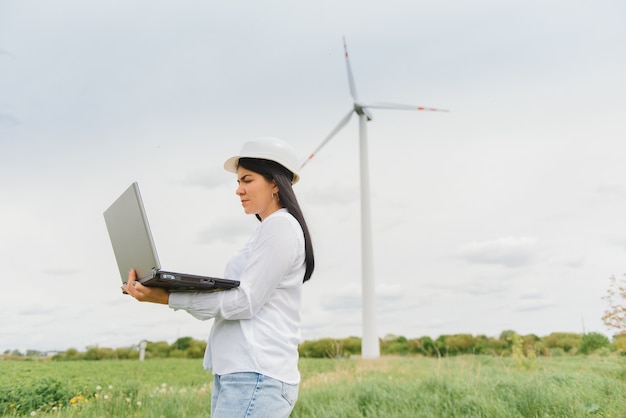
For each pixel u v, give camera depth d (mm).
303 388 6016
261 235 1748
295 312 1820
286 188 1867
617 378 5254
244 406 1602
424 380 5539
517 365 6523
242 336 1681
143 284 1657
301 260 1812
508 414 4125
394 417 4426
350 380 6527
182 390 5516
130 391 5305
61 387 5266
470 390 4719
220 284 1627
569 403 4203
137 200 1663
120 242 1854
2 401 4852
